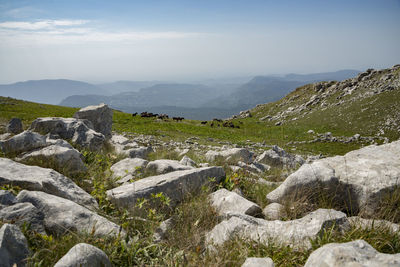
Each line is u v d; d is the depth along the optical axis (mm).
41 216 3736
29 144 7309
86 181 6008
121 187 5348
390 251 3074
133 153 10117
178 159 10281
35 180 4715
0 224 3270
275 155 10625
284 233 3639
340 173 4855
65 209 3879
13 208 3615
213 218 4465
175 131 43156
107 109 17953
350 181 4582
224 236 3760
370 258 2395
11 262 2684
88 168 7051
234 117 100625
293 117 75188
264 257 3109
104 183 5852
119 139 16672
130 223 4145
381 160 5039
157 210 4742
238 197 4895
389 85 61344
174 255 3332
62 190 4621
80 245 2924
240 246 3406
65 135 10633
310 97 89188
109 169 6523
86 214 3871
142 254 3455
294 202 4699
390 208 3926
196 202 4941
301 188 4855
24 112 45938
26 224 3420
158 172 6539
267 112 95188
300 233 3539
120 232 3646
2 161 5414
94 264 2828
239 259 3207
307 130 52625
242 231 3795
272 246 3318
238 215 4184
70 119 11586
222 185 6012
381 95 57656
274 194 5293
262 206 5191
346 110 59438
